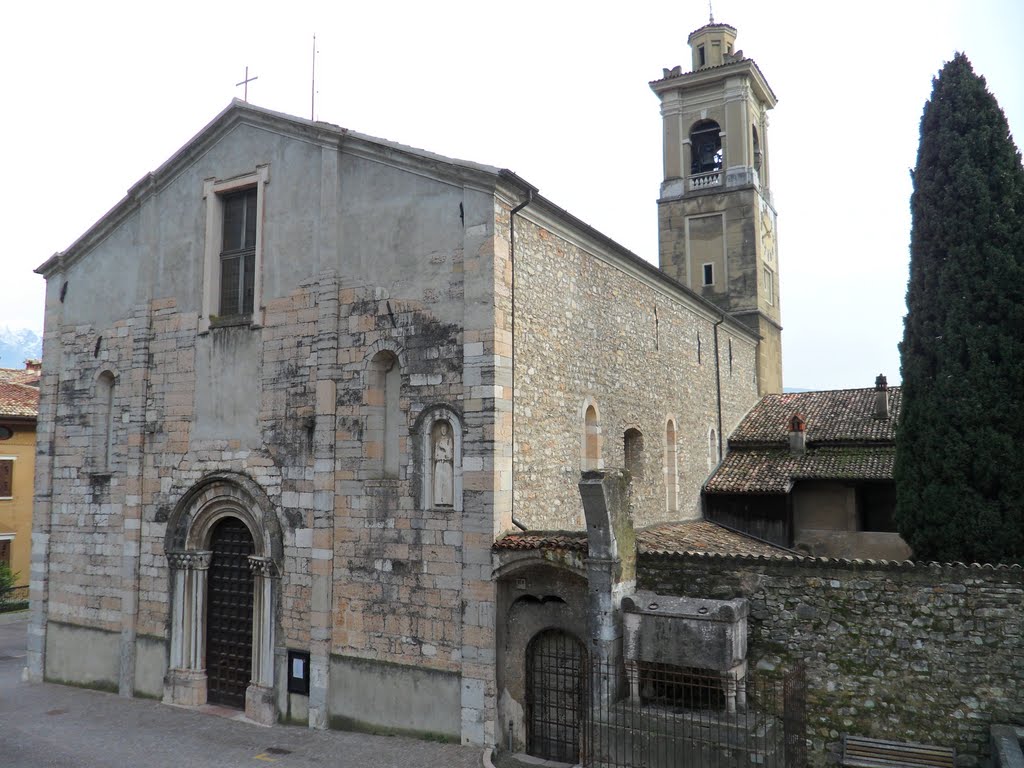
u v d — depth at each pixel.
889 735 13.48
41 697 19.44
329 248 17.36
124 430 20.58
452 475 15.59
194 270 19.81
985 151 18.02
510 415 15.62
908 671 13.46
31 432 34.12
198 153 20.03
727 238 37.06
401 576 15.84
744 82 37.38
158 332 20.23
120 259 21.44
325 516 16.73
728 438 30.48
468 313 15.58
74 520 21.28
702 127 39.09
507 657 14.97
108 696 19.45
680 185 38.41
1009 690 12.85
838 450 27.70
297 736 15.95
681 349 26.53
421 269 16.30
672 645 13.71
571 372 18.67
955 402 17.16
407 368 16.25
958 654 13.20
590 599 13.98
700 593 14.94
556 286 18.17
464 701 14.95
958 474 16.94
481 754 14.45
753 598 14.54
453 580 15.27
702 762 12.61
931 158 18.67
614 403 21.03
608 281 21.12
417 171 16.53
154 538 19.56
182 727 16.77
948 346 17.50
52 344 22.58
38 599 21.59
